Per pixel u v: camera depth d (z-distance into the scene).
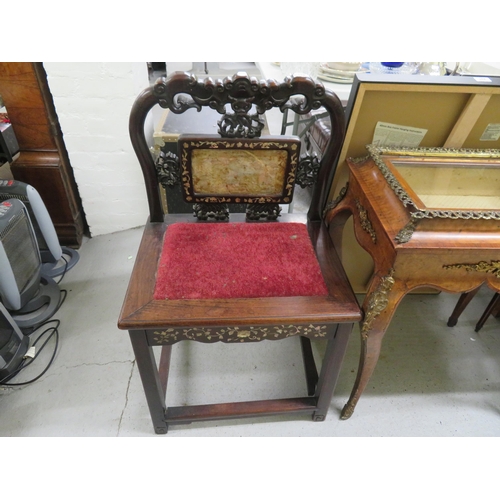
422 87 0.92
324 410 1.07
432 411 1.16
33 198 1.33
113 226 1.82
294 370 1.26
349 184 1.02
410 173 0.95
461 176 0.96
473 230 0.75
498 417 1.15
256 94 0.81
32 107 1.38
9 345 1.18
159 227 1.02
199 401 1.16
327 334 0.87
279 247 0.95
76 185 1.71
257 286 0.84
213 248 0.93
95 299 1.49
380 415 1.14
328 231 1.06
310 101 0.83
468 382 1.25
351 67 1.53
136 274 0.86
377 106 1.00
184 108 0.84
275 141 0.90
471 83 0.92
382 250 0.80
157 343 0.83
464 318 1.48
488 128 1.08
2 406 1.12
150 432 1.07
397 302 0.81
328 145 0.92
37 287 1.37
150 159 0.92
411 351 1.34
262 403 1.05
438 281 0.80
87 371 1.23
